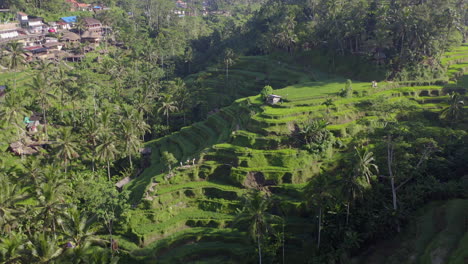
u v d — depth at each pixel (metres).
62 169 88.12
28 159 84.31
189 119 124.19
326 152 79.44
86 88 123.88
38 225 65.62
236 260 63.50
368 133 67.94
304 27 134.88
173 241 67.31
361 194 57.88
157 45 177.75
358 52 118.88
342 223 61.31
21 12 166.88
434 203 61.38
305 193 61.53
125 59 164.38
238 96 130.00
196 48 197.75
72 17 183.75
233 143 84.56
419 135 63.28
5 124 96.88
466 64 117.94
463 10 133.12
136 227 69.19
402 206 60.31
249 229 57.44
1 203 59.84
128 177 89.06
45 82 99.31
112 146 83.25
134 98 125.88
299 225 67.12
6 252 48.72
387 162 66.12
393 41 110.75
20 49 117.88
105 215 66.56
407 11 105.69
